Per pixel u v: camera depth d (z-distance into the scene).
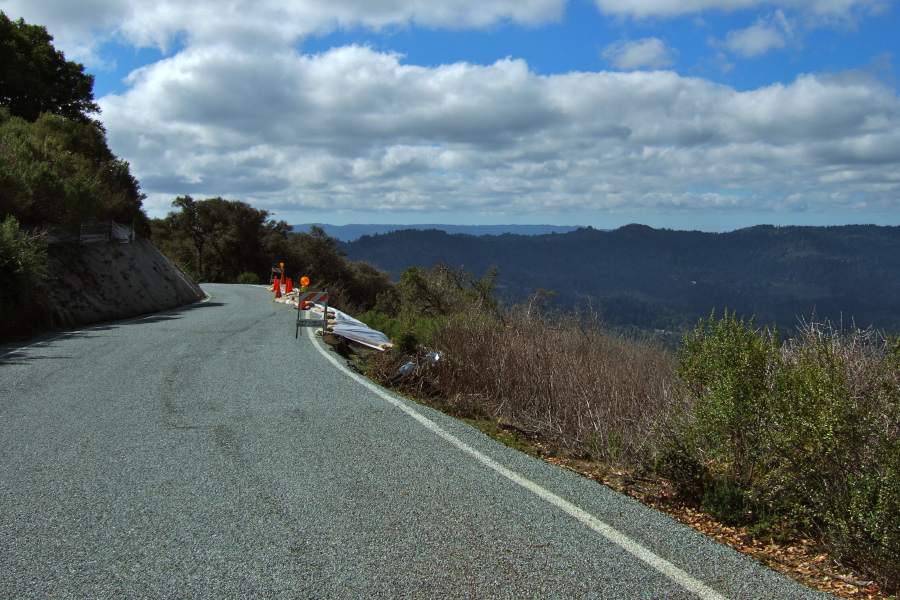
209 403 7.20
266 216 58.94
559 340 11.05
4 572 3.21
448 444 5.68
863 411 4.04
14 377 8.73
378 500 4.26
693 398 5.89
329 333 14.29
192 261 56.06
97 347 11.83
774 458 4.52
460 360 10.15
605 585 3.12
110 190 26.00
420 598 2.98
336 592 3.03
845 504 3.81
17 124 25.78
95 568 3.26
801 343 5.10
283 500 4.24
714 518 4.37
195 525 3.81
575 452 6.44
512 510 4.11
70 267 19.31
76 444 5.53
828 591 3.35
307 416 6.67
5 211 18.48
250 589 3.05
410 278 21.55
